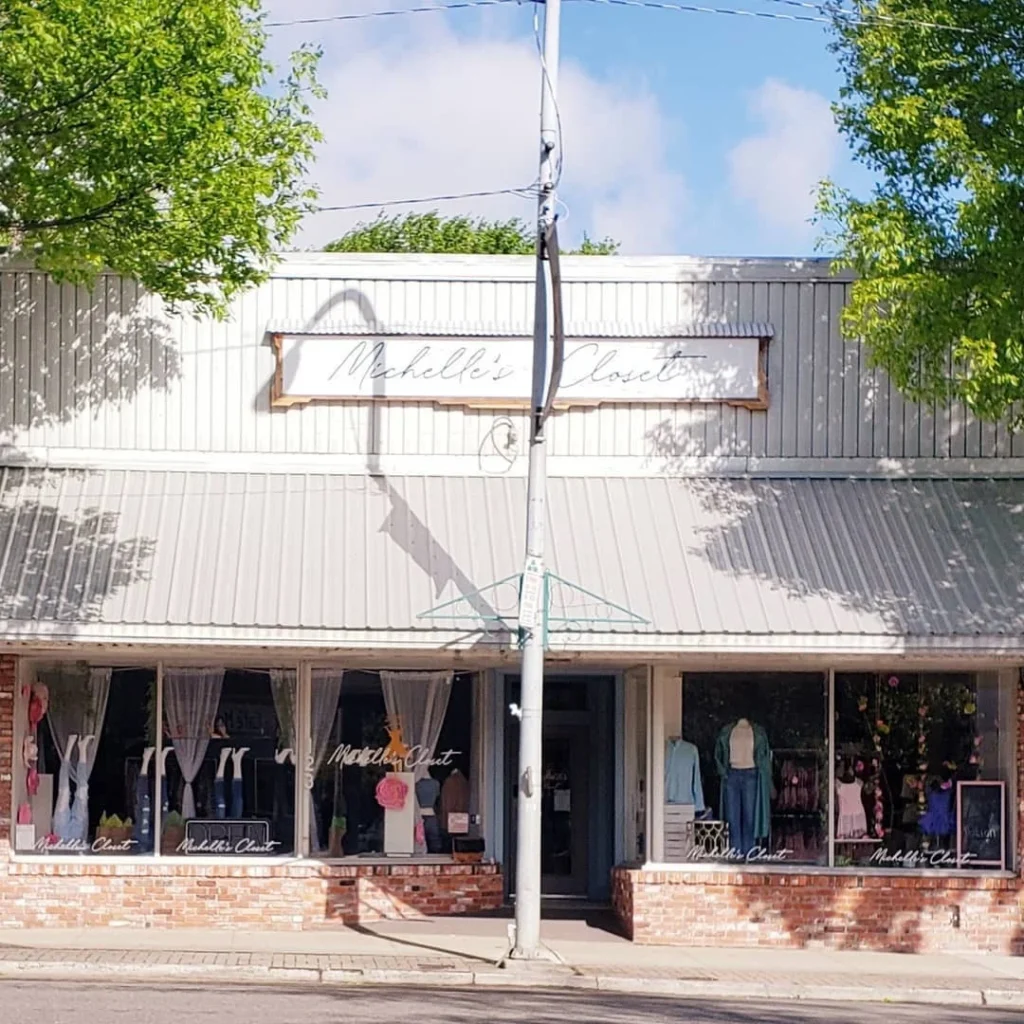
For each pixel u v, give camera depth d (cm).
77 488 1977
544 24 1658
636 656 1864
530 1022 1253
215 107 1662
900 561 1920
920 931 1906
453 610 1820
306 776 1980
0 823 1894
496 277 2080
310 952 1723
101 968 1573
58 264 1789
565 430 2064
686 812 1939
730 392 2058
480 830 2041
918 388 1909
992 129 1881
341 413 2052
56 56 1527
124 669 1958
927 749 1955
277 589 1834
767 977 1659
